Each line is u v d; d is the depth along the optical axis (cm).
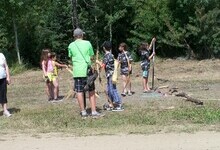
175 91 1747
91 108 1323
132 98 1628
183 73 2564
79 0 3472
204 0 3250
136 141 986
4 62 1341
